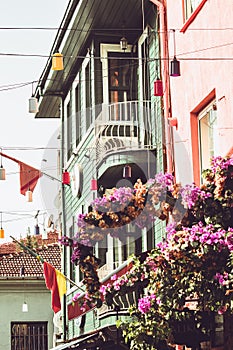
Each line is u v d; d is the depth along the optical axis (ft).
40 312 132.26
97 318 77.15
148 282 44.55
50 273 84.84
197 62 58.90
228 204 43.39
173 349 46.50
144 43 76.84
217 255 41.70
